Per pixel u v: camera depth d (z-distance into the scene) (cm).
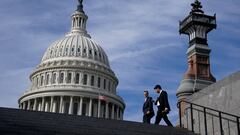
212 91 1819
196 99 1923
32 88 9981
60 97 9469
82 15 11638
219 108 1733
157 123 1661
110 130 1355
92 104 9662
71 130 1303
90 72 9962
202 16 3403
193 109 1855
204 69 3216
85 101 9619
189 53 3356
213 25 3403
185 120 1931
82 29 11488
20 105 10012
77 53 10325
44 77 9919
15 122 1296
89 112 9431
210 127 1755
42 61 10512
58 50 10438
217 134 1692
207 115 1802
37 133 1231
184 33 3547
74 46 10494
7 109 1394
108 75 10300
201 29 3381
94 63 10231
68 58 10100
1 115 1330
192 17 3375
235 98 1641
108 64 10888
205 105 1839
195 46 3297
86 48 10531
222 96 1731
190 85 2953
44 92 9500
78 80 9788
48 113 1434
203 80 3062
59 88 9431
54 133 1252
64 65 9838
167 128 1498
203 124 1795
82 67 9906
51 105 9375
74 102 9488
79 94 9425
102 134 1309
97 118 1469
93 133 1306
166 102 1659
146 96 1802
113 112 9881
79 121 1398
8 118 1322
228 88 1703
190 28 3419
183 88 2939
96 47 10781
